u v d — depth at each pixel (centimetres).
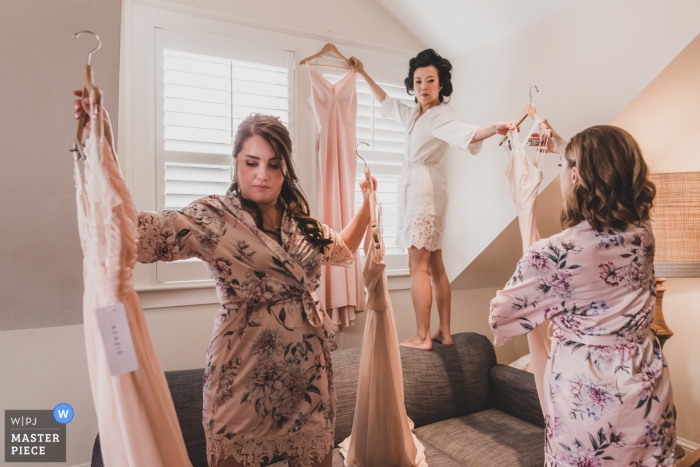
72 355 205
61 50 140
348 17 268
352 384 204
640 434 121
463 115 286
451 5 252
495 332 146
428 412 216
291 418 118
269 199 117
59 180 162
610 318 128
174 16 220
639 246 129
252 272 113
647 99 196
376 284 159
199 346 229
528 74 241
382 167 283
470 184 283
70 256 183
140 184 216
